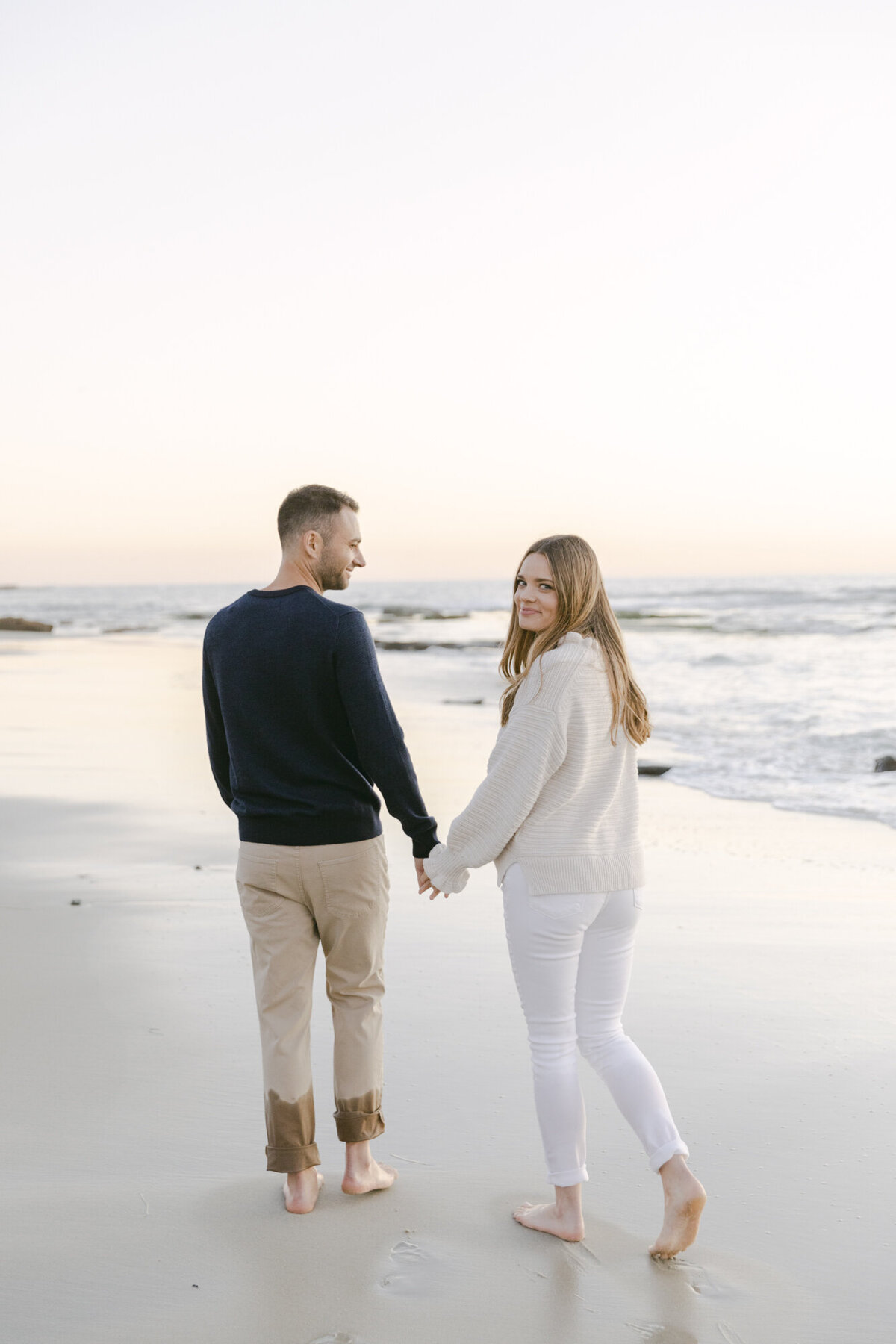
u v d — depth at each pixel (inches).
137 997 154.9
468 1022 147.8
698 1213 93.6
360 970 106.8
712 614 1881.2
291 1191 102.7
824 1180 107.6
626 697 100.4
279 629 102.0
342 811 103.3
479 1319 85.8
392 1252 95.6
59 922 190.7
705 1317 86.6
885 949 180.4
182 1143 114.5
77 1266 92.4
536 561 101.7
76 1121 118.6
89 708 562.6
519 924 99.2
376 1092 107.7
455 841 100.1
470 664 967.0
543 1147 108.6
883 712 534.3
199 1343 82.4
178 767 374.0
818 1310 87.6
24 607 3395.7
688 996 158.4
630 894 100.9
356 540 108.5
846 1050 138.7
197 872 226.8
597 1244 97.3
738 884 225.9
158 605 3683.6
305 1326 84.6
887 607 2043.6
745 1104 123.9
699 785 358.3
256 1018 147.3
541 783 96.4
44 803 305.3
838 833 281.0
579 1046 103.3
